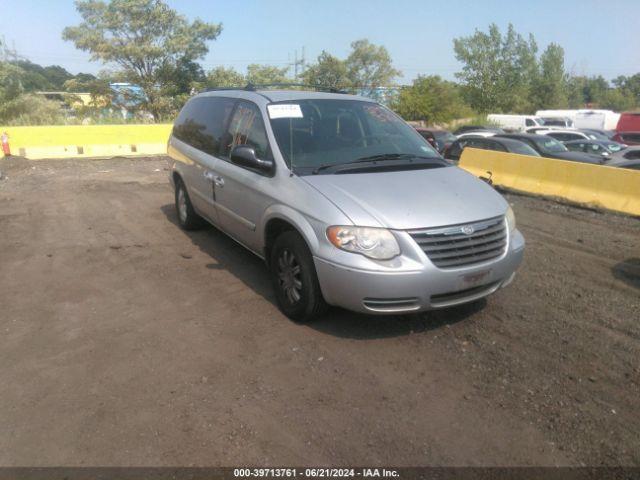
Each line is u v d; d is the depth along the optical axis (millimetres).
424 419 3223
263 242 4832
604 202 8805
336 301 4039
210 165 5852
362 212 3900
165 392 3504
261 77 39688
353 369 3766
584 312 4746
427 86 42812
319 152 4777
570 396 3463
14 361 3916
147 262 6055
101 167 13695
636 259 6328
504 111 50094
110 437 3070
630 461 2885
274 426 3156
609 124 35969
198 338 4234
